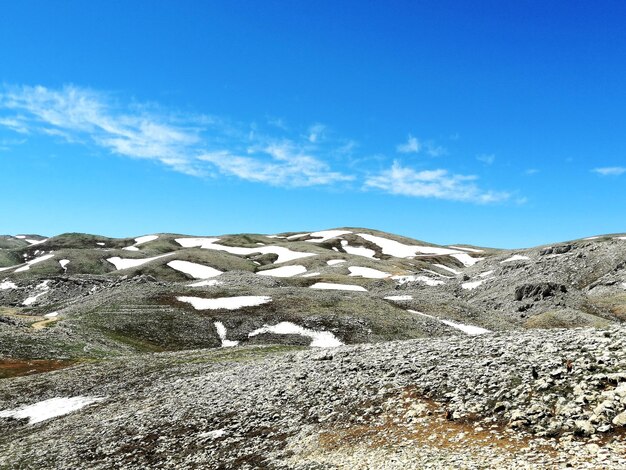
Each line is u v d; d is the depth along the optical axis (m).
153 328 84.62
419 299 108.62
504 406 20.48
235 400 31.16
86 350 68.31
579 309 110.56
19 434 36.88
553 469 14.99
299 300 99.44
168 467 24.19
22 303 146.50
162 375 46.12
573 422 17.95
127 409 36.12
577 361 22.22
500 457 16.72
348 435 22.17
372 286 147.50
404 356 30.11
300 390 29.47
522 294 123.56
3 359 61.16
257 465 21.92
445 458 17.52
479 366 25.08
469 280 156.25
